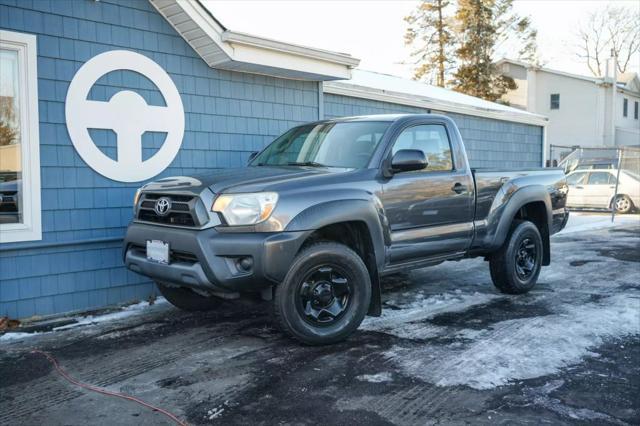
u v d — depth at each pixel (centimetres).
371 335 490
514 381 385
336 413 338
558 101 3556
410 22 3691
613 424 322
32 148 554
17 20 541
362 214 464
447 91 1631
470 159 1380
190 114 686
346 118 588
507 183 616
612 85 3416
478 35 3556
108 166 611
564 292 661
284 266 421
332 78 808
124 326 534
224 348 462
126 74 624
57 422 332
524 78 3675
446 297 635
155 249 463
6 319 539
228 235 422
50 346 475
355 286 467
